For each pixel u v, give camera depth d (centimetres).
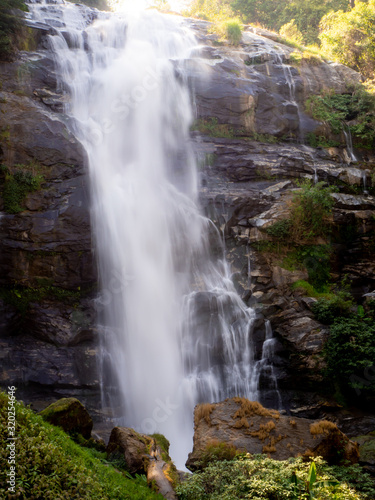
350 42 2845
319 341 1455
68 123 1733
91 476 552
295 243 1739
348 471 876
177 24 2411
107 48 2108
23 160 1592
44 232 1500
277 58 2298
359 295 1717
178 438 1380
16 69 1803
